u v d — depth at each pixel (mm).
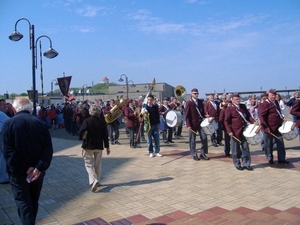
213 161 9516
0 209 5828
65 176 8250
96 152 6828
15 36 12266
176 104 16094
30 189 4254
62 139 17719
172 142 14477
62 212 5520
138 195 6324
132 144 13203
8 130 4008
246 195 6031
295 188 6391
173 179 7461
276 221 4754
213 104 11938
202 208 5422
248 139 7883
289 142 13055
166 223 4844
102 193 6574
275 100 8719
